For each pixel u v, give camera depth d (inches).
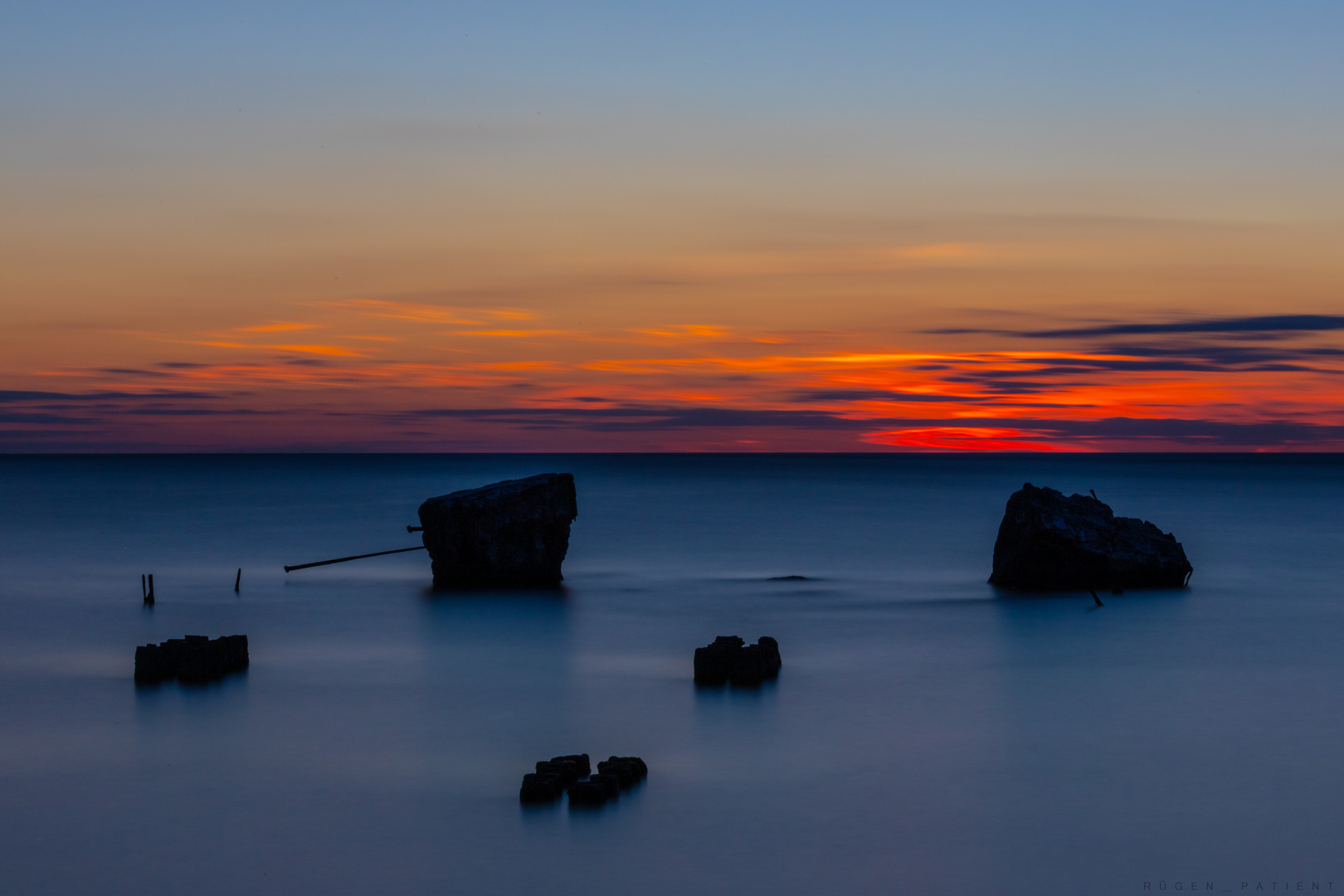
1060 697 1294.3
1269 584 2219.5
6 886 805.9
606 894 790.5
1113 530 2191.2
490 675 1409.9
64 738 1137.4
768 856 848.9
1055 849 860.6
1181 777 1013.2
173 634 1699.1
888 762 1056.8
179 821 916.6
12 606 1975.9
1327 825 903.7
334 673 1425.9
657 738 1131.9
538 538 2241.6
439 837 883.4
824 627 1745.8
